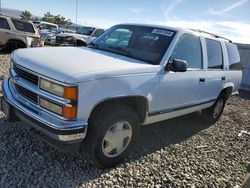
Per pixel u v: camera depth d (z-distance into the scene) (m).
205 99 5.34
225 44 6.01
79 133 3.05
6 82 3.92
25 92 3.37
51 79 3.03
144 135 4.95
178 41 4.30
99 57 3.77
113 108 3.46
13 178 3.11
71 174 3.35
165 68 3.97
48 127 3.01
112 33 4.84
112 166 3.65
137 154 4.15
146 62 3.96
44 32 23.80
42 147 3.85
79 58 3.55
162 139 4.92
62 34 19.70
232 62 6.29
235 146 5.21
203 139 5.30
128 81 3.43
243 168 4.34
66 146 3.07
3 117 4.61
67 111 2.96
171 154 4.37
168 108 4.26
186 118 6.41
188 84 4.52
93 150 3.31
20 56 3.59
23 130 4.24
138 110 3.88
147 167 3.82
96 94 3.12
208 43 5.23
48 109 3.09
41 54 3.60
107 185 3.26
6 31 13.38
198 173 3.93
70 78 2.93
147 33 4.47
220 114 6.46
